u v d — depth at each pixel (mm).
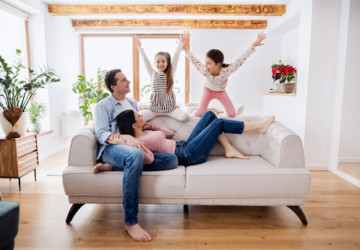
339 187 2609
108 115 1986
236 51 5477
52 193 2453
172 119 2383
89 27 5105
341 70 3010
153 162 1821
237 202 1805
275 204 1812
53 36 4215
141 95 5680
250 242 1653
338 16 3043
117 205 2205
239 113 4051
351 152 3049
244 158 2125
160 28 5328
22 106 2758
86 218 1972
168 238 1697
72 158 1886
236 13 4180
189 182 1765
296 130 3473
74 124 4852
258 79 5496
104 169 1806
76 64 5297
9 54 3514
